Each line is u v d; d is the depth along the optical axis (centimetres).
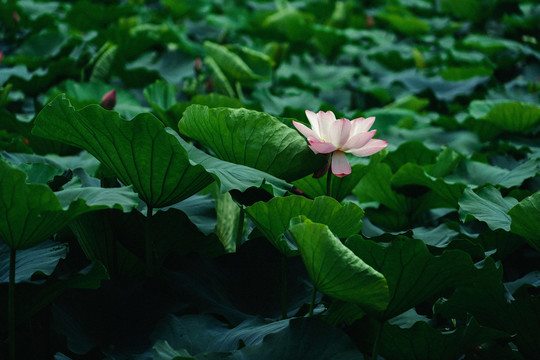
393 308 250
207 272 278
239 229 300
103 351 253
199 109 271
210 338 255
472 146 403
